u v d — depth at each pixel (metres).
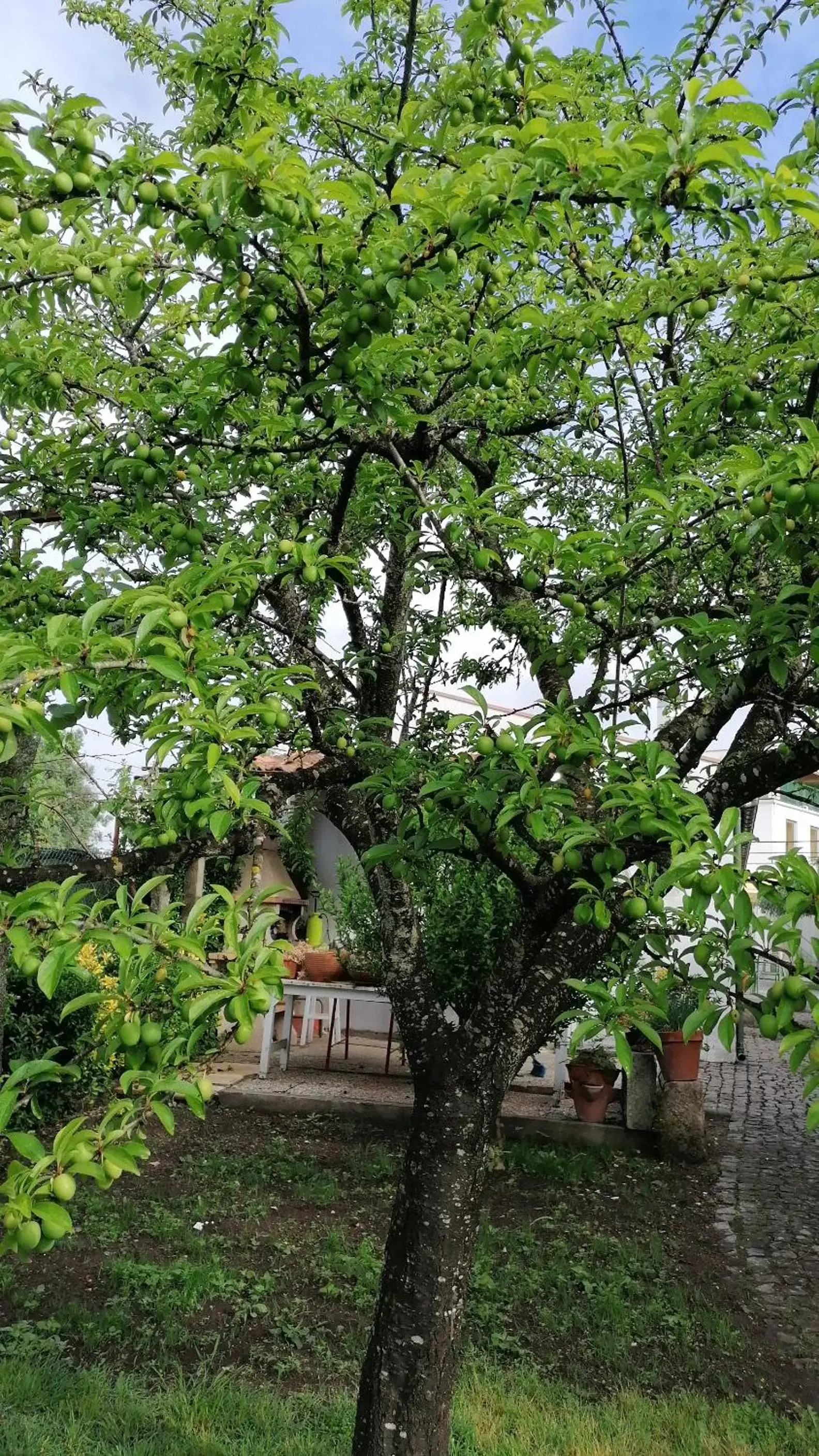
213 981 1.84
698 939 2.19
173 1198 6.06
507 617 3.22
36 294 2.31
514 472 4.65
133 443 2.93
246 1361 4.12
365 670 3.69
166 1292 4.68
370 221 2.23
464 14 2.44
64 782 4.21
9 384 2.88
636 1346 4.44
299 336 2.39
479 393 3.70
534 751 2.50
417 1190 3.05
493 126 2.21
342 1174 6.74
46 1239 1.62
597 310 2.94
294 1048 11.18
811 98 3.04
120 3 5.17
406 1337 2.94
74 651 1.84
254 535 3.11
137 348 3.72
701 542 3.15
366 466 3.69
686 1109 7.40
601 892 2.57
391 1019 9.92
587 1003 3.84
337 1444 3.43
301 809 3.71
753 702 2.97
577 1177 6.89
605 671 2.98
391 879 3.48
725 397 2.95
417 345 3.17
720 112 1.86
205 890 10.09
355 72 4.33
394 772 2.94
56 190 1.96
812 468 2.06
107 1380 3.88
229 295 2.52
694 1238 5.81
